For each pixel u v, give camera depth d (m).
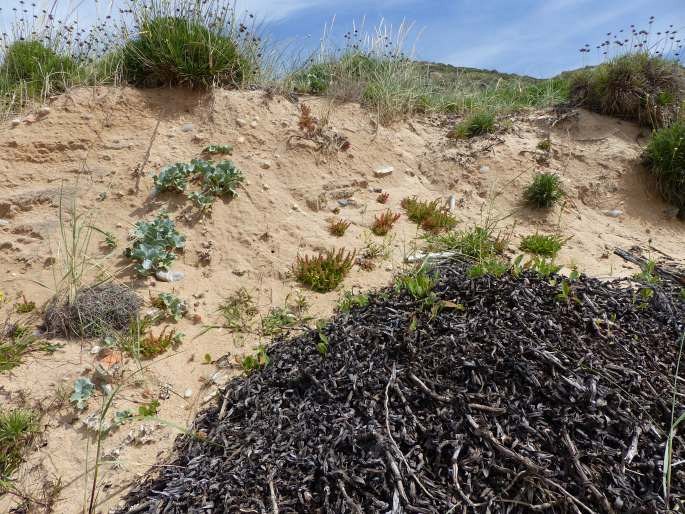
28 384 3.57
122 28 7.00
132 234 5.15
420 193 6.97
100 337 4.08
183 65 6.67
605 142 7.92
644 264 5.62
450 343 3.40
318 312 4.58
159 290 4.66
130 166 5.87
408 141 7.80
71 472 3.06
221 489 2.77
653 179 7.51
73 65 7.02
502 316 3.62
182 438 3.30
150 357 3.96
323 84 8.32
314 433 3.02
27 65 6.81
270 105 7.18
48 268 4.67
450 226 6.20
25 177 5.50
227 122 6.72
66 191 5.46
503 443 2.79
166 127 6.52
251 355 4.02
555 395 2.99
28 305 4.27
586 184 7.32
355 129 7.50
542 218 6.69
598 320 3.61
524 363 3.16
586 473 2.60
